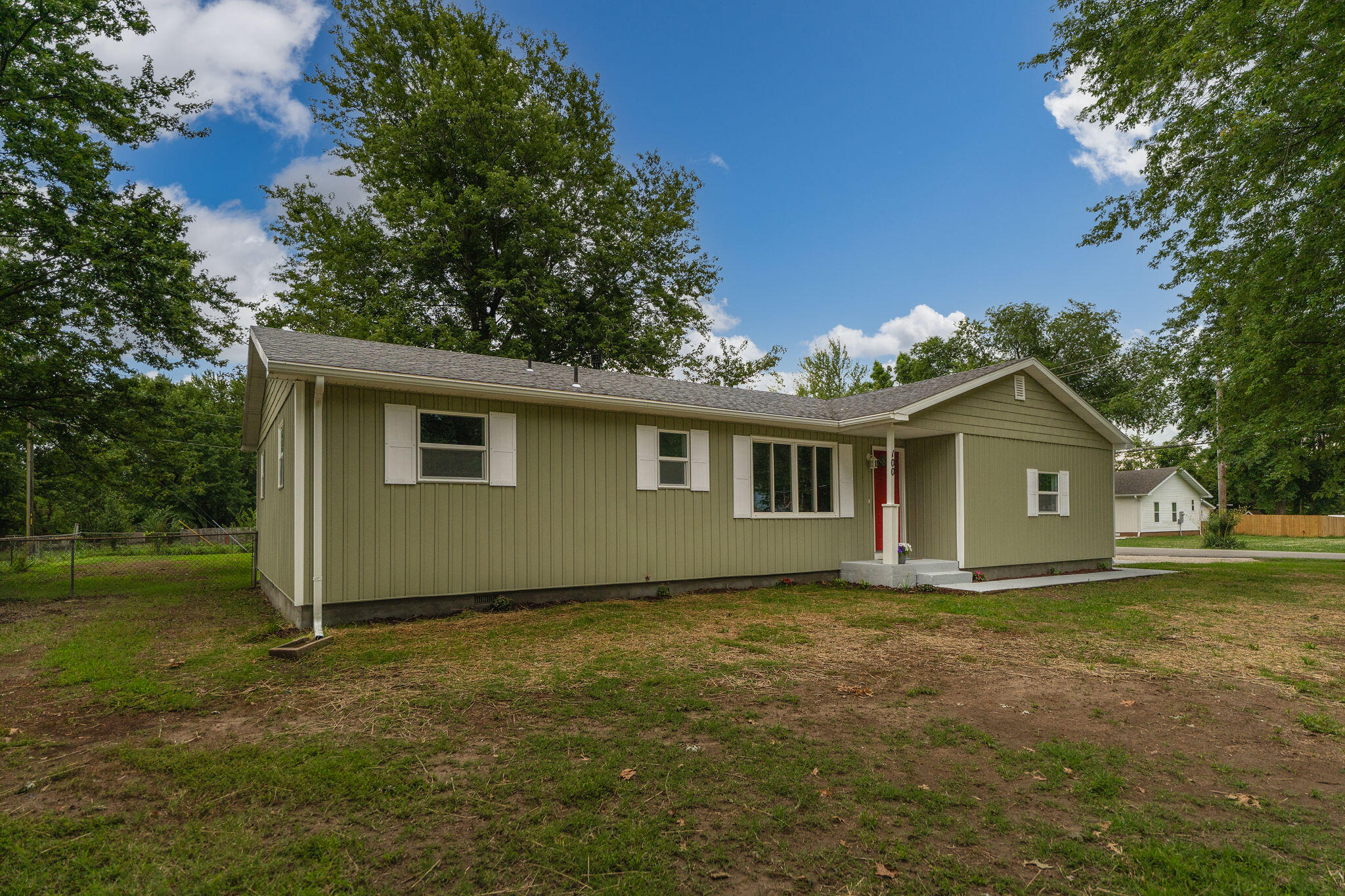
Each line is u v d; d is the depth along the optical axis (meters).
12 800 3.31
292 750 3.91
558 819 3.05
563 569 9.89
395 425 8.54
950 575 12.30
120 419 14.98
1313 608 9.77
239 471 38.88
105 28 13.68
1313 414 13.77
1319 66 11.28
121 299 13.85
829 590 11.70
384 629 7.77
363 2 24.19
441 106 22.19
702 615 8.80
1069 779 3.59
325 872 2.61
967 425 13.33
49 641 7.48
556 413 9.94
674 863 2.70
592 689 5.22
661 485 11.03
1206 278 14.64
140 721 4.53
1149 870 2.68
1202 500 43.41
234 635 7.62
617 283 27.55
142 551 25.28
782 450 12.70
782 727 4.37
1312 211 12.88
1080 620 8.52
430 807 3.18
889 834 2.95
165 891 2.51
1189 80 12.91
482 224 23.34
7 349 13.70
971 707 4.86
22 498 29.52
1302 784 3.57
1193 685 5.52
